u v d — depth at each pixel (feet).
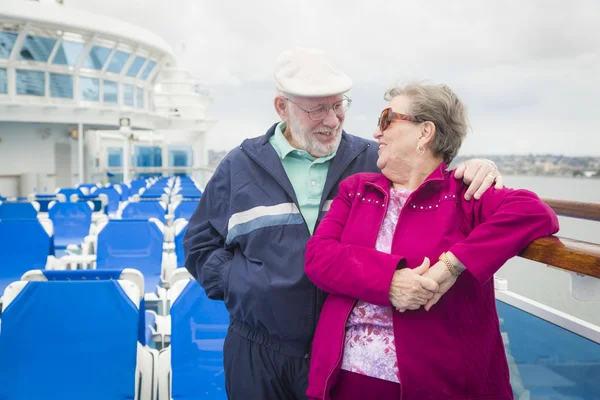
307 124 6.68
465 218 5.18
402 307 4.86
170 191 40.60
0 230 17.04
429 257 5.06
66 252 23.25
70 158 67.05
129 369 8.11
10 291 8.10
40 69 59.82
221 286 7.19
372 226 5.52
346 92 6.52
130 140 79.51
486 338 5.14
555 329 6.90
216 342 8.99
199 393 8.84
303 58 6.75
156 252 17.70
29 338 8.05
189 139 90.63
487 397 5.13
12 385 7.96
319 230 5.75
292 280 6.61
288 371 6.81
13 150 62.54
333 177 7.04
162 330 11.68
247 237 7.02
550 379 6.97
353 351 5.41
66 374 8.04
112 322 8.18
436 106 5.35
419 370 5.02
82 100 64.69
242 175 7.28
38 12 56.34
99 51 64.39
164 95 84.17
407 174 5.55
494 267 4.57
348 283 5.05
